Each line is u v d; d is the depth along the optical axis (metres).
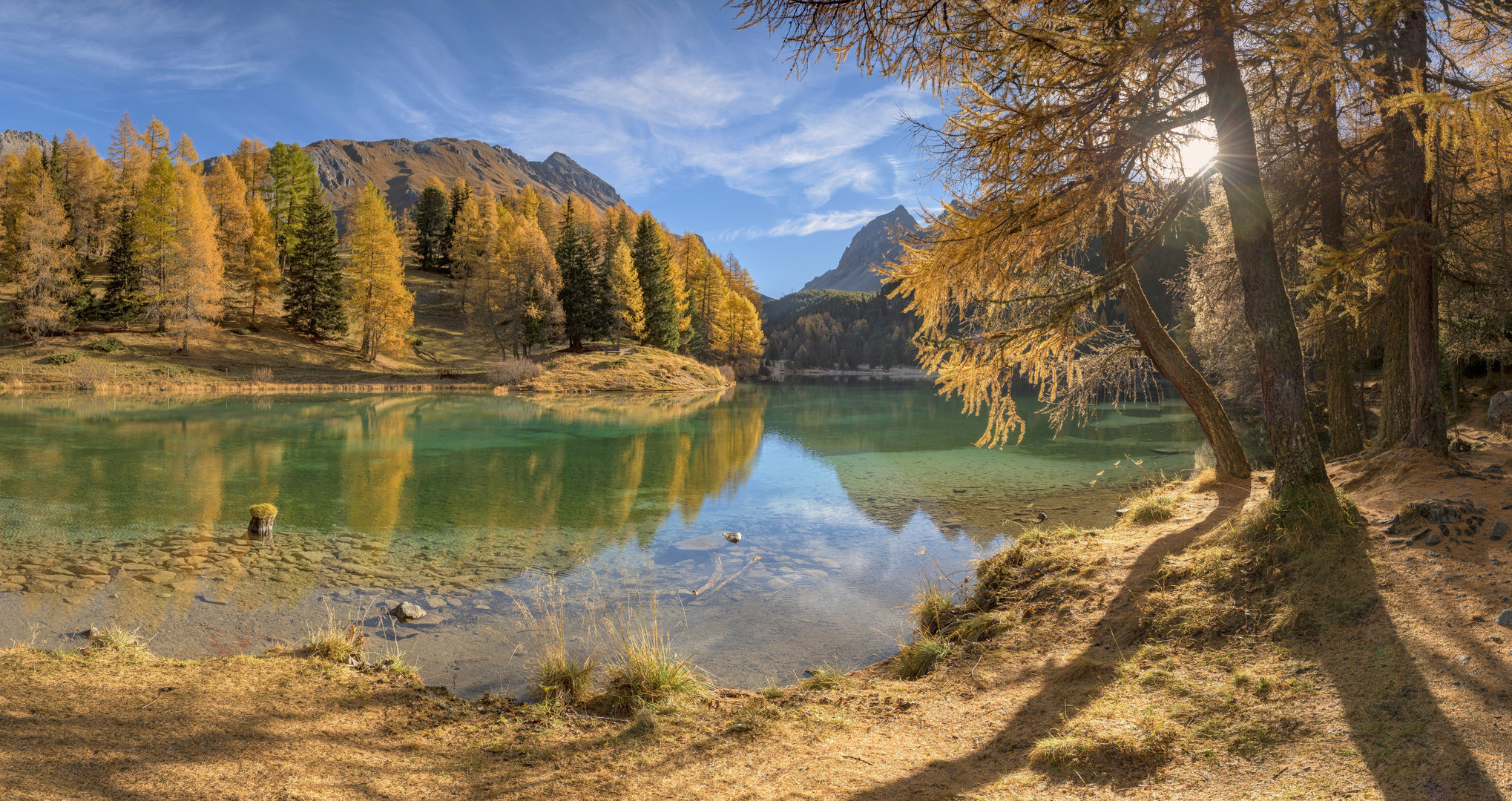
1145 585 6.14
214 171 68.06
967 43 5.04
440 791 3.46
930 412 41.00
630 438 26.31
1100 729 3.97
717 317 83.38
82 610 7.83
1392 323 9.59
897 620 7.93
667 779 3.68
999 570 7.74
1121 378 10.64
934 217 5.99
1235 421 30.58
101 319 50.09
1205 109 5.93
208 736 3.84
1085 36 5.02
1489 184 8.63
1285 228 10.91
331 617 7.66
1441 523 5.66
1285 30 4.99
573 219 72.88
